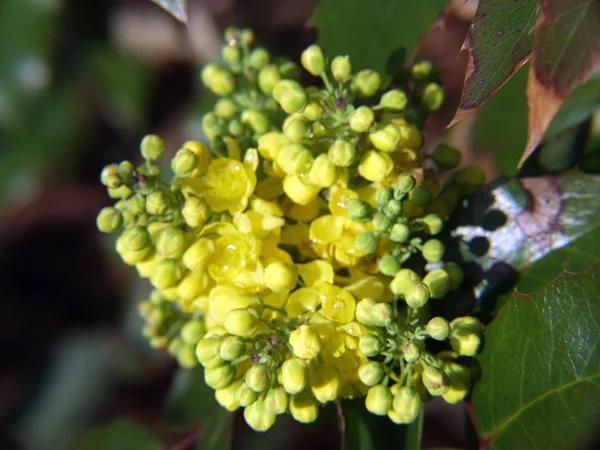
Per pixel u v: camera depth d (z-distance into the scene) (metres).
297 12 0.27
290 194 0.13
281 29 0.27
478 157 0.17
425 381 0.12
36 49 0.27
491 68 0.11
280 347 0.13
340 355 0.13
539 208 0.14
